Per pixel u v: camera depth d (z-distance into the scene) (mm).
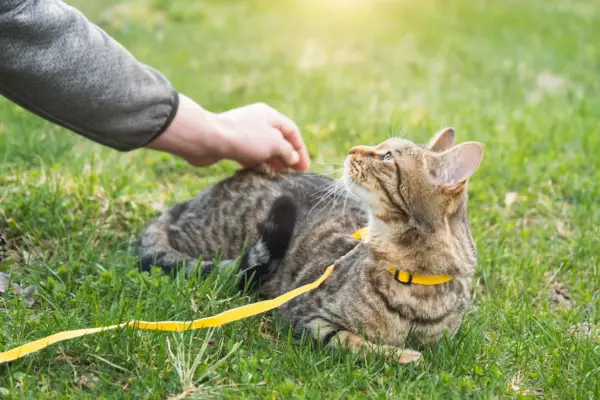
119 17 3357
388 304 1460
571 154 2150
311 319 1491
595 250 1768
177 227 1683
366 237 1489
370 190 1493
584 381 1427
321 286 1516
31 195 1750
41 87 1442
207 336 1430
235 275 1571
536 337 1528
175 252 1648
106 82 1461
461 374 1439
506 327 1561
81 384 1363
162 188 1933
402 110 2404
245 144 1577
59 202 1745
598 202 1953
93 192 1815
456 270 1466
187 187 1918
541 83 2912
